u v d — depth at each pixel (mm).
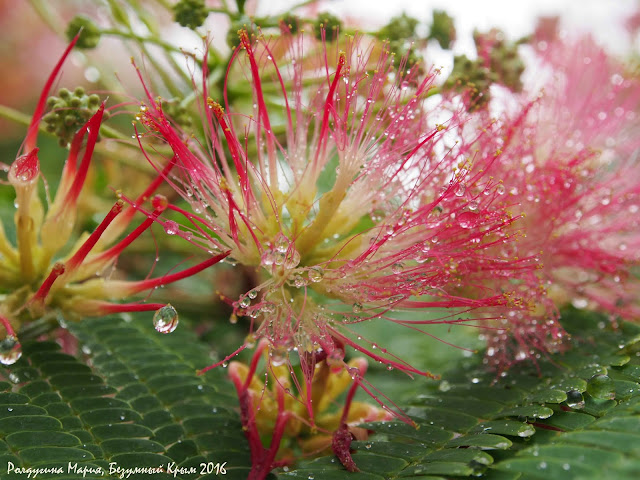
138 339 86
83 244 75
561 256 90
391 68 79
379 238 74
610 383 72
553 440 64
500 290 79
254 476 70
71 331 84
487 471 62
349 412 80
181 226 75
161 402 76
